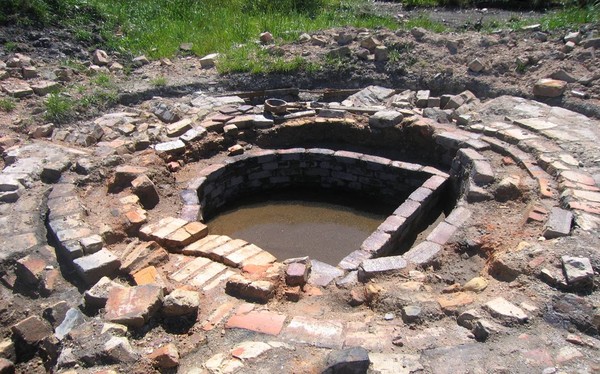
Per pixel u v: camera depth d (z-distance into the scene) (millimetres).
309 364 3277
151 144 6973
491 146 6613
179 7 11727
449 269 4633
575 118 7121
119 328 3555
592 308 3600
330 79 9031
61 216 5125
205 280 4312
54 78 8391
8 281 4477
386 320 3809
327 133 7730
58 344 3732
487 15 12336
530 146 6324
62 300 4211
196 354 3494
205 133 7277
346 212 7078
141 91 8383
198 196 6336
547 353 3303
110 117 7547
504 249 4613
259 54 9469
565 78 7941
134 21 10953
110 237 4988
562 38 8789
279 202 7359
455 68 8742
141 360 3344
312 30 10453
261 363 3299
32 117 7242
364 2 13875
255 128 7586
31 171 5898
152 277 4285
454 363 3264
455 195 6523
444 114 7535
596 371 3154
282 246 6246
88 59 9398
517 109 7473
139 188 5832
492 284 4137
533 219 4949
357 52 9219
